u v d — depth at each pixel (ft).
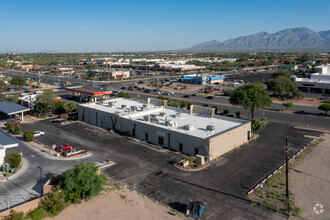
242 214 103.35
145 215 103.30
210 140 154.81
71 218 102.27
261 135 207.10
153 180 132.36
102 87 482.69
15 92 431.43
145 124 193.06
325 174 138.00
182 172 141.28
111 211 106.32
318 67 529.86
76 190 112.78
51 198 108.37
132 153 169.07
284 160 156.76
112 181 131.54
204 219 100.27
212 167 147.43
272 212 104.47
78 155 165.89
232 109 306.35
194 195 117.91
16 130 209.36
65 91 447.01
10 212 100.68
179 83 543.39
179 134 171.01
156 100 260.83
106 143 188.85
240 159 158.81
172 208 107.86
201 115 219.41
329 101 333.62
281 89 357.82
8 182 131.54
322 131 215.31
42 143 189.88
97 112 235.61
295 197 115.55
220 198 115.24
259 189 122.62
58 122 249.96
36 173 141.08
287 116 270.46
